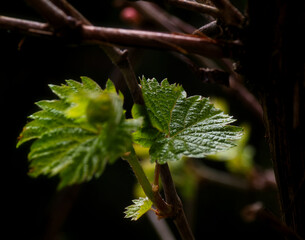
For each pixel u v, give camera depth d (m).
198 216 1.55
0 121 1.41
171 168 0.91
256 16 0.35
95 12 1.33
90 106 0.35
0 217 1.44
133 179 1.52
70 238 1.49
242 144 0.84
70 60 1.45
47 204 1.48
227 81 0.38
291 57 0.36
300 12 0.35
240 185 1.02
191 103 0.40
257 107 0.84
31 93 1.42
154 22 0.83
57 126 0.36
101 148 0.34
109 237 1.54
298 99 0.36
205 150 0.38
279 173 0.38
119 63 0.37
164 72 1.50
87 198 1.55
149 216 0.82
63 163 0.35
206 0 0.39
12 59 1.33
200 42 0.36
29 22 0.35
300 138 0.36
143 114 0.38
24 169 1.48
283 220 0.38
